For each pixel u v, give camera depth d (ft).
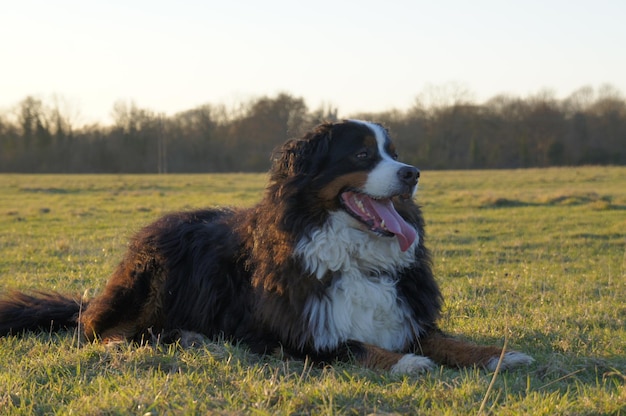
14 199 41.50
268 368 8.96
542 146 101.09
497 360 8.95
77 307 10.80
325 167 9.41
